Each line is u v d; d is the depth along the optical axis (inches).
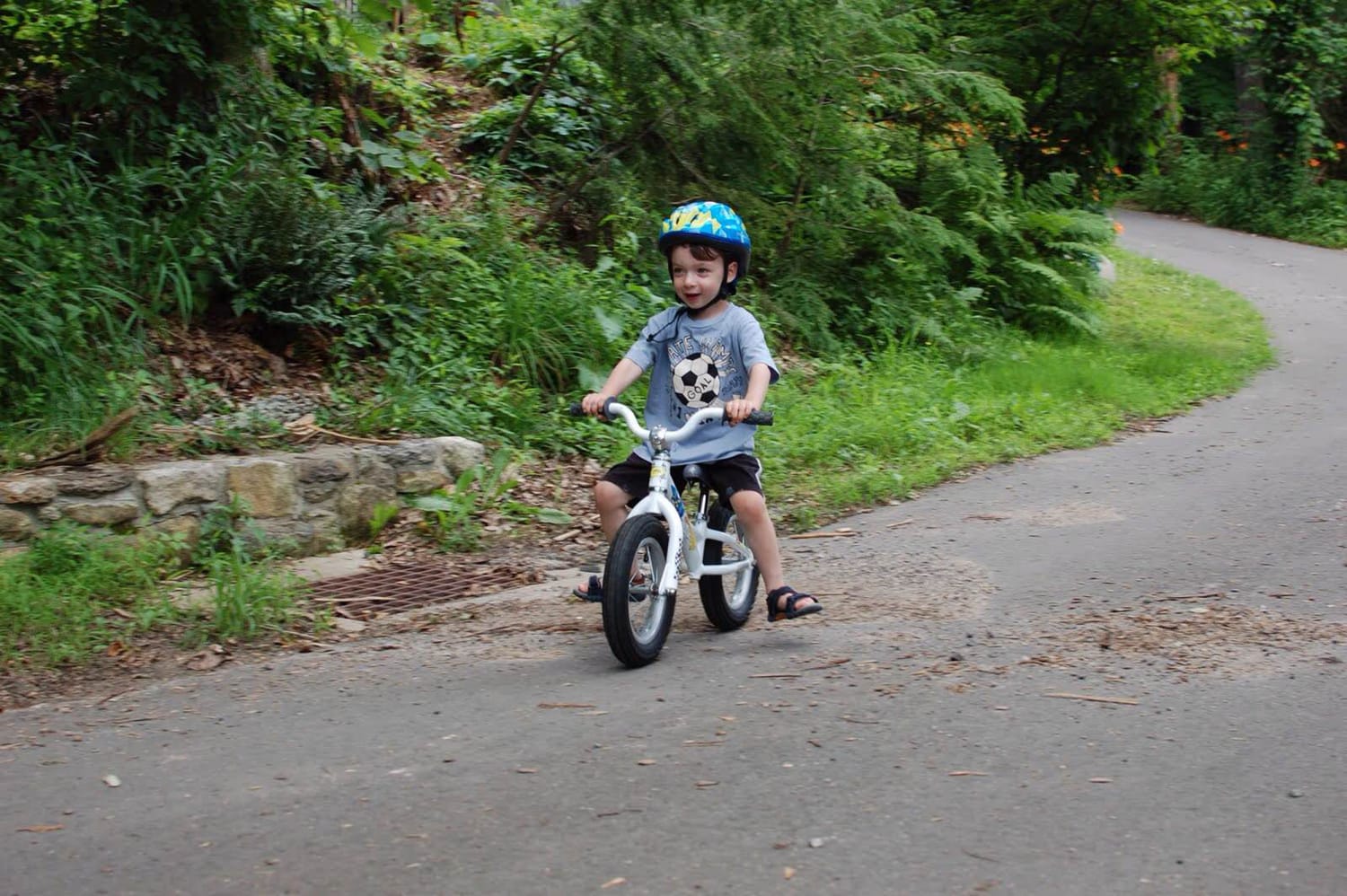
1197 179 1068.5
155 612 207.0
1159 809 128.9
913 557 243.1
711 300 187.6
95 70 315.0
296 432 273.0
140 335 281.6
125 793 139.8
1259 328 593.9
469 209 384.8
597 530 274.8
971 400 395.2
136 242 293.3
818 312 428.8
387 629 209.5
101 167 317.4
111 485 227.5
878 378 402.3
